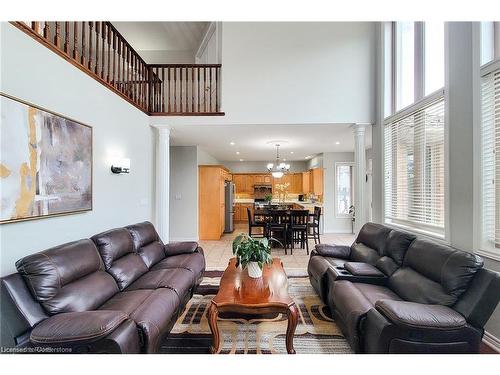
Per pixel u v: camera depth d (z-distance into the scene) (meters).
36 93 2.17
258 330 2.51
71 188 2.52
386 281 2.63
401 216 3.80
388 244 2.87
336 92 4.59
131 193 3.97
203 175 7.01
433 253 2.17
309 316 2.78
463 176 2.50
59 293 1.80
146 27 6.45
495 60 2.18
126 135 3.81
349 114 4.59
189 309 2.93
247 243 2.56
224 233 8.12
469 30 2.43
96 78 3.05
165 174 4.69
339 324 2.42
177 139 5.98
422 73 3.33
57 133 2.34
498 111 2.21
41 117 2.15
